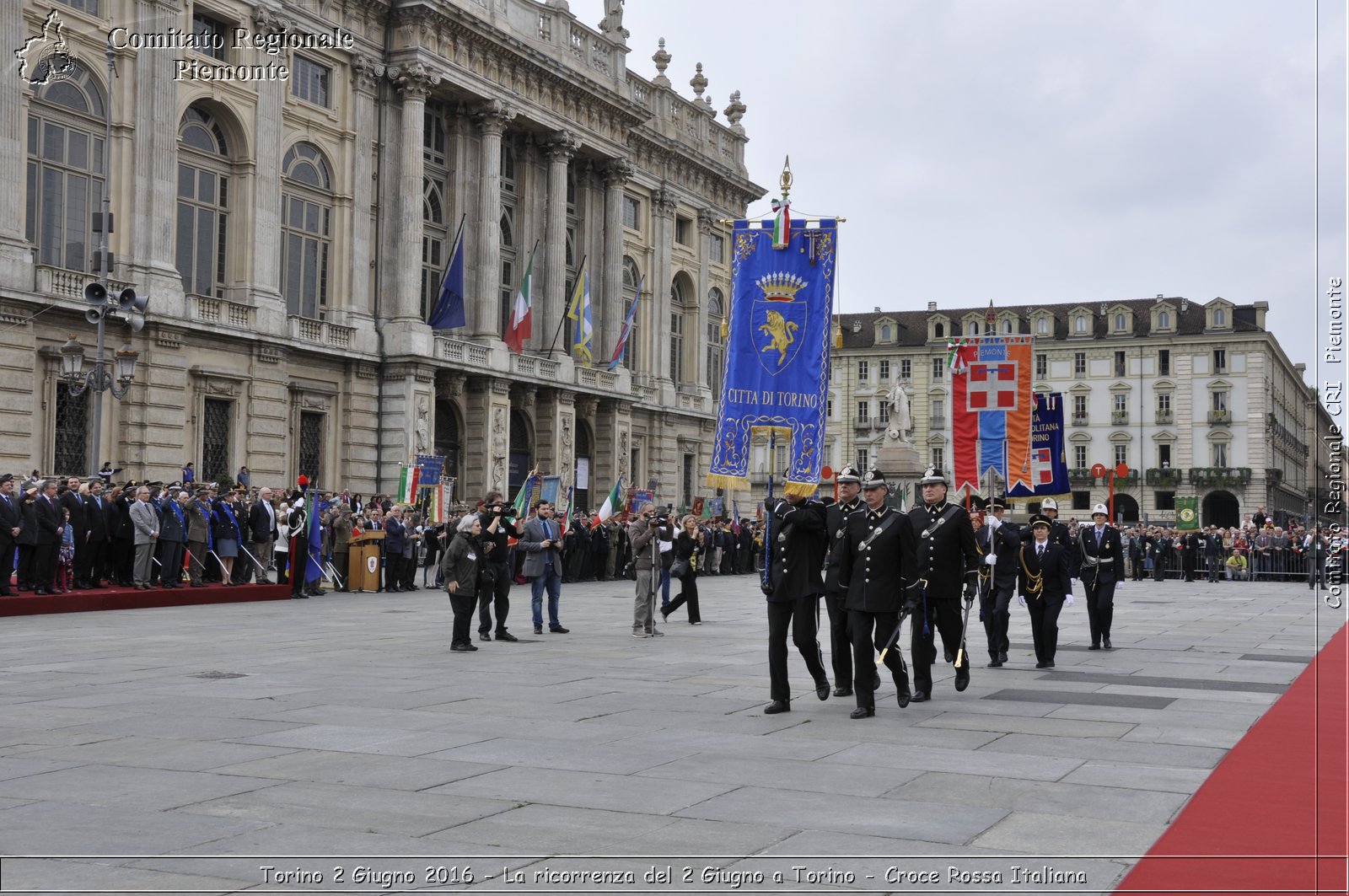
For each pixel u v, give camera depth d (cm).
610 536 4288
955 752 988
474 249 4884
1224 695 1376
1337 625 2538
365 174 4391
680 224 6606
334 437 4269
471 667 1589
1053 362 11144
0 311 3139
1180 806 800
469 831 720
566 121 5312
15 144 3181
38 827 724
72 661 1603
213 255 3856
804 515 1213
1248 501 10462
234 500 2986
